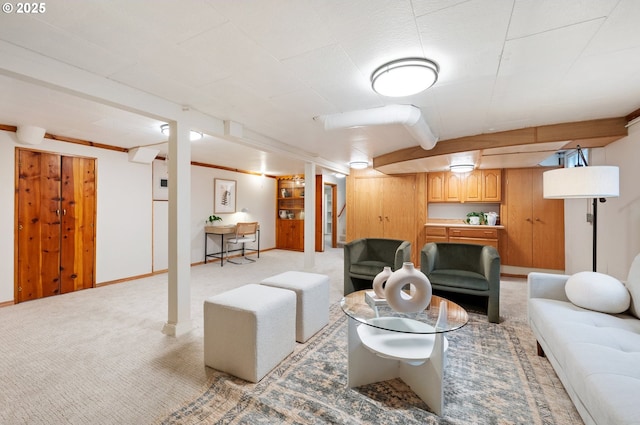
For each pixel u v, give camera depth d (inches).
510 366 81.0
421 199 223.3
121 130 134.3
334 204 335.9
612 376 49.0
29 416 61.6
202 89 87.3
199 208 232.1
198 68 74.3
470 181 206.4
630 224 108.5
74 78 73.1
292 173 296.8
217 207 246.2
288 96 92.7
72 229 153.3
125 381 73.9
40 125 126.7
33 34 59.8
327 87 85.8
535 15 53.3
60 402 66.0
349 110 105.0
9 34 59.8
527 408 63.7
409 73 70.7
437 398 61.5
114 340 96.7
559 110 104.3
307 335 97.2
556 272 181.5
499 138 131.3
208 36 60.6
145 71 75.9
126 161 176.6
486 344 94.9
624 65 71.8
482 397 67.6
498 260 114.1
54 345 93.1
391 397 68.0
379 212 237.0
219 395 68.8
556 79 79.9
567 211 174.6
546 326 74.4
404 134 138.0
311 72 76.5
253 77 79.4
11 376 76.0
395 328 72.1
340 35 60.1
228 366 76.6
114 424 59.4
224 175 253.0
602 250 128.0
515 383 73.0
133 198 179.9
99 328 106.4
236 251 266.1
